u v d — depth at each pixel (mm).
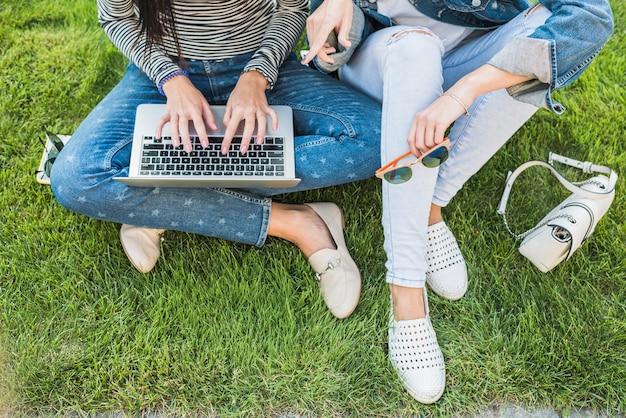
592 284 1708
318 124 1579
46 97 2072
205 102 1521
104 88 2125
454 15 1546
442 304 1669
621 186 1879
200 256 1721
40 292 1647
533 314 1634
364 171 1575
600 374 1541
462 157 1592
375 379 1527
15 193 1831
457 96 1315
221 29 1576
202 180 1426
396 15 1591
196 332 1580
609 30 1338
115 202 1491
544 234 1664
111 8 1544
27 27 2279
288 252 1732
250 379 1520
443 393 1520
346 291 1623
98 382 1501
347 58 1582
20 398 1479
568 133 2027
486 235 1808
